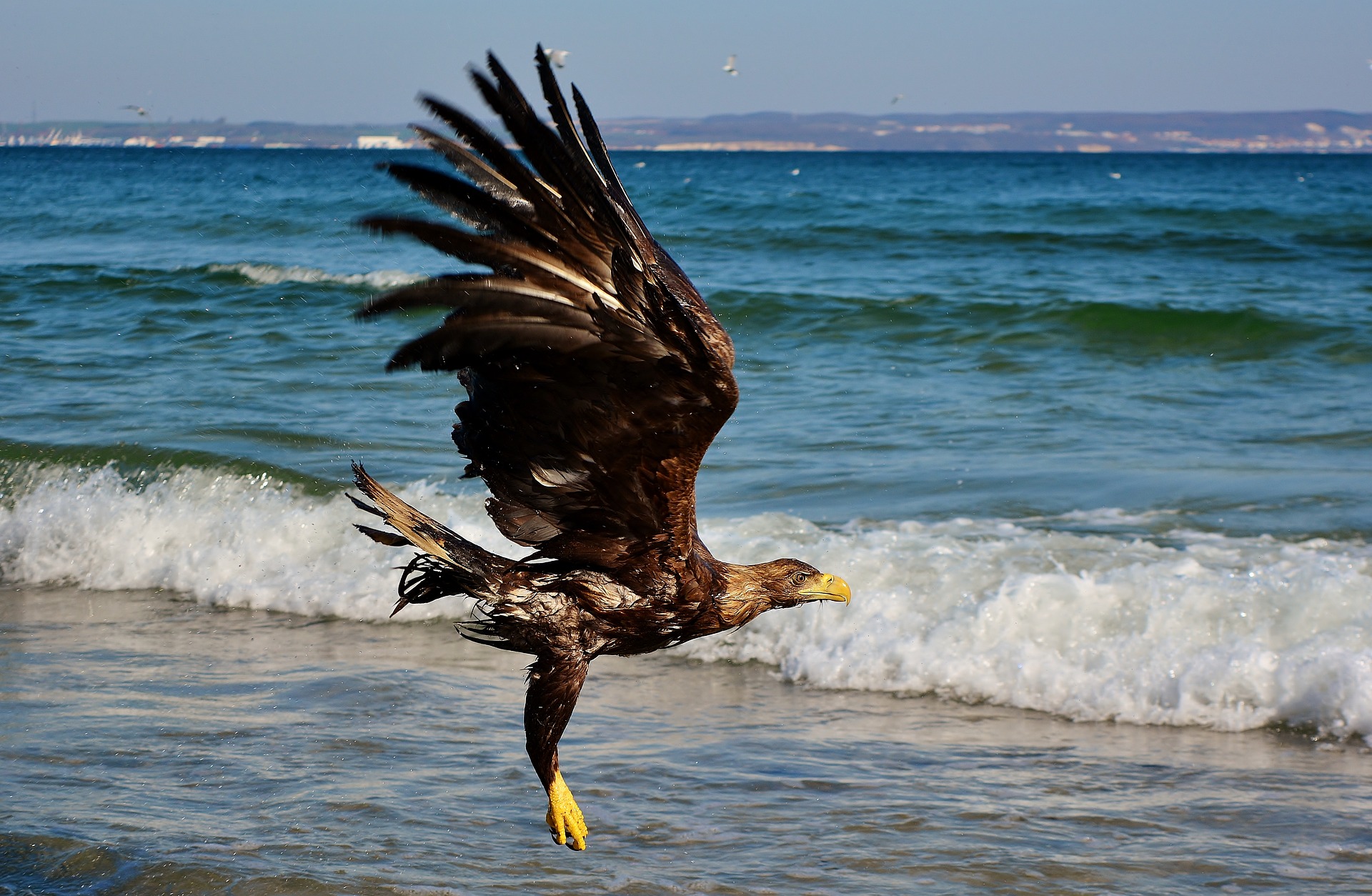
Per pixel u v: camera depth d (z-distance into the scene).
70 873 8.55
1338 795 9.68
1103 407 21.38
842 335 27.47
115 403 21.78
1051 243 43.47
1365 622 11.59
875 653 12.29
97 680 12.34
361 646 13.41
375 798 9.69
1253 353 25.53
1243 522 15.02
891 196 77.44
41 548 16.42
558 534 7.67
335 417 20.92
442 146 6.52
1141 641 11.81
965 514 15.77
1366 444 18.59
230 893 8.29
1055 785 9.91
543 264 6.39
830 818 9.36
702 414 6.78
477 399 7.33
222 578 15.44
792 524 15.00
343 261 38.75
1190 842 8.96
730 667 12.67
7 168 107.69
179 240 46.69
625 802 9.68
